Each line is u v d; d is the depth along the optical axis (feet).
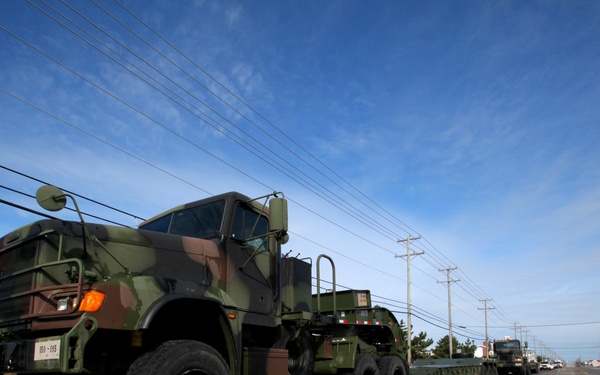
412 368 50.21
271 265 23.70
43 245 16.28
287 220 20.83
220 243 21.13
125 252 17.98
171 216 23.54
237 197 22.38
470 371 62.03
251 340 23.17
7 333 15.94
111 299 14.96
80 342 13.74
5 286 17.12
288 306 24.91
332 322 27.12
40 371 14.01
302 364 26.48
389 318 38.11
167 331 18.47
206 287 18.80
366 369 30.89
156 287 16.39
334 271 28.25
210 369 16.71
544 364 290.15
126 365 17.07
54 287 15.35
